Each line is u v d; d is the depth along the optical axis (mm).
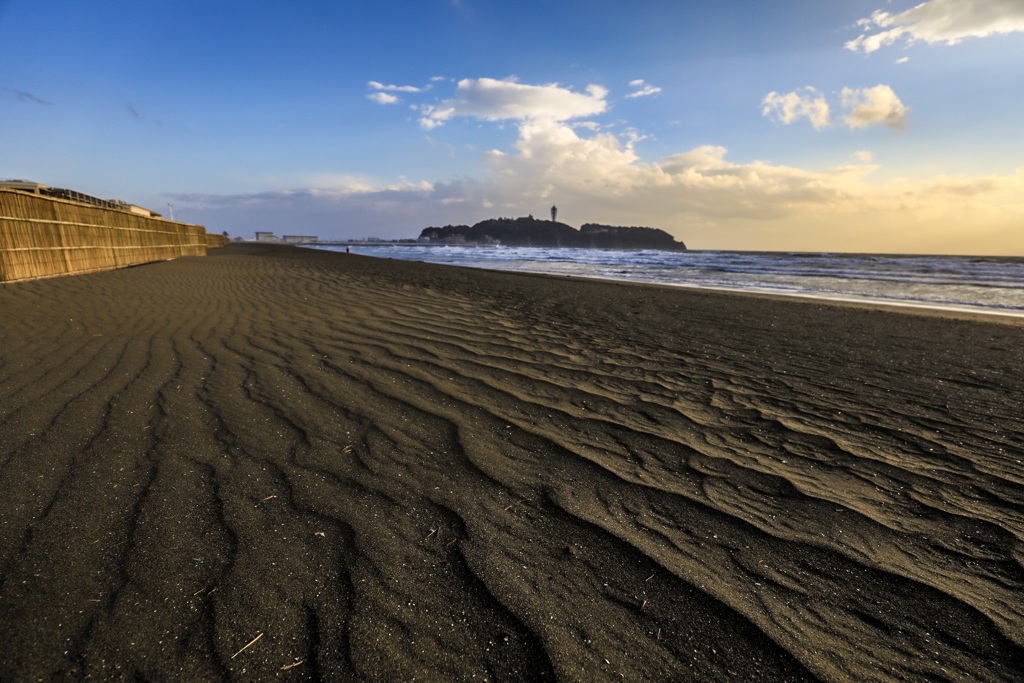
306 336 4367
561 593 1397
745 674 1163
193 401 2658
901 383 3744
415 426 2523
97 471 1869
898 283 16234
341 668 1116
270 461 2053
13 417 2303
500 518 1751
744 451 2424
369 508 1760
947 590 1469
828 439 2600
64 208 7895
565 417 2779
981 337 5961
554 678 1127
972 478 2176
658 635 1267
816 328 6367
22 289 5730
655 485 2049
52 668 1077
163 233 15461
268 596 1312
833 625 1324
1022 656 1231
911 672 1183
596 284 12664
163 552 1446
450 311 6266
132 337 3938
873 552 1643
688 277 18109
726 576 1503
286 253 27906
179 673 1084
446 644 1202
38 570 1343
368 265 16266
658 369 3967
